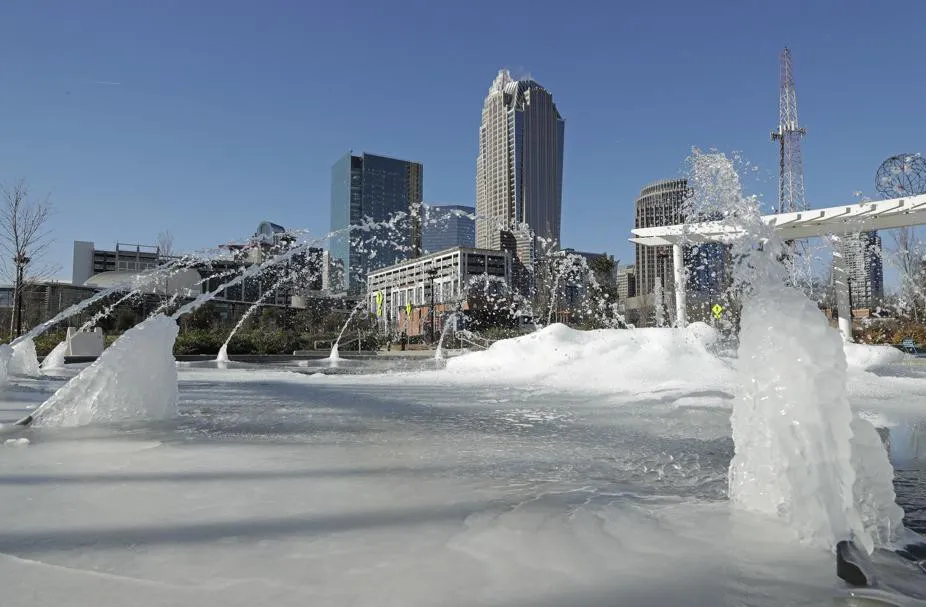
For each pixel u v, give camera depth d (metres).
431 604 1.37
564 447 3.55
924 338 24.97
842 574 1.59
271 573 1.56
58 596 1.39
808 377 2.05
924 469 3.06
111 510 2.14
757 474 2.23
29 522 1.99
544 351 9.85
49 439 3.73
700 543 1.83
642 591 1.47
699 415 5.08
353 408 5.63
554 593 1.45
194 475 2.73
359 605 1.36
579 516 2.10
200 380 9.72
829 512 1.88
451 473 2.84
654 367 8.55
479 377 9.38
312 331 38.81
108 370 4.59
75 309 7.48
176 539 1.83
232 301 38.22
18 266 22.42
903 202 17.97
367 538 1.85
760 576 1.57
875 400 6.08
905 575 1.61
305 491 2.45
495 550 1.75
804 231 20.95
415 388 7.83
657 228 20.61
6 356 8.05
